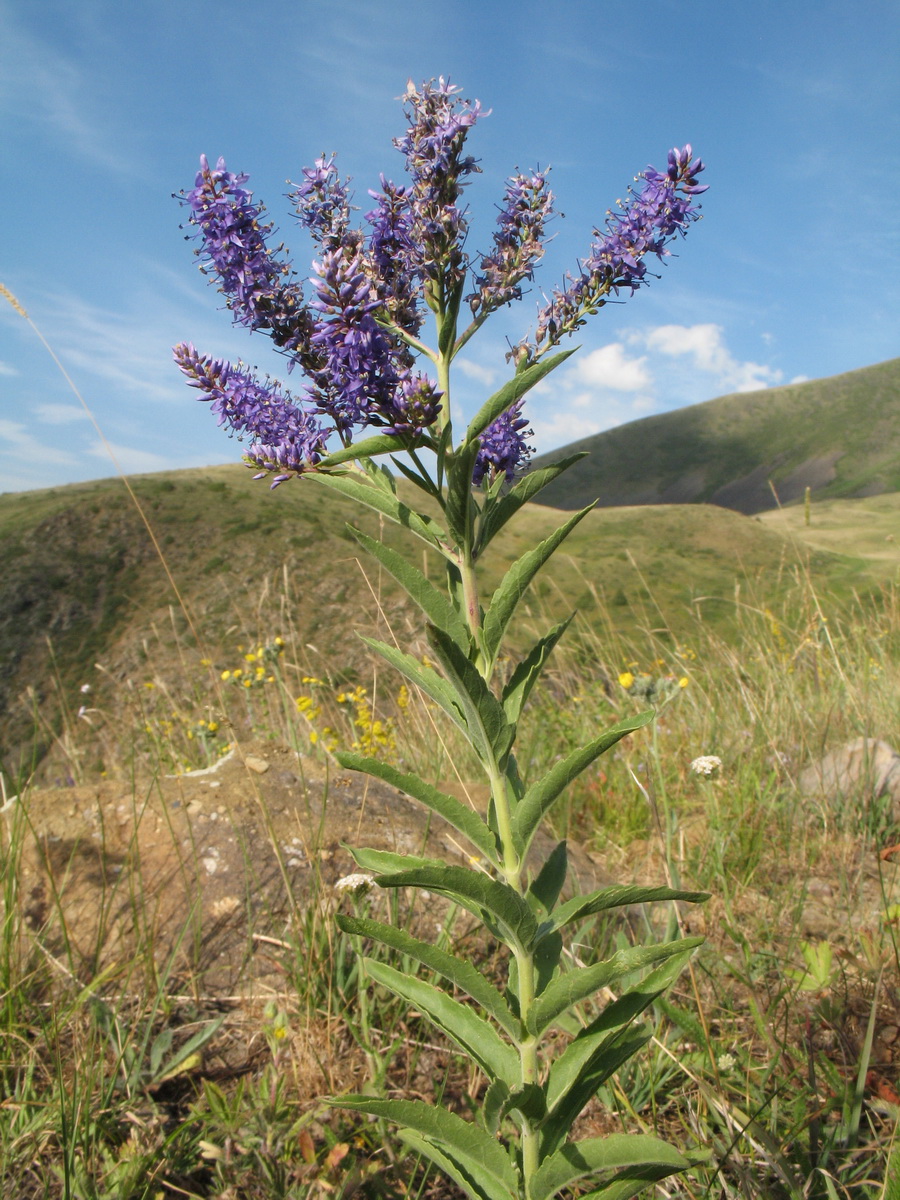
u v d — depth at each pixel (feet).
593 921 9.02
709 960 8.32
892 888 9.98
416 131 4.84
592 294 5.07
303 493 135.64
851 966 8.01
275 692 17.11
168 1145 6.12
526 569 4.54
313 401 4.78
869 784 12.16
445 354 5.00
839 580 80.28
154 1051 6.89
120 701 16.48
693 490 519.19
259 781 10.66
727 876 10.34
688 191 4.90
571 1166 4.50
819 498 472.85
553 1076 4.76
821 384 590.96
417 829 10.38
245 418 4.97
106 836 9.52
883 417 530.68
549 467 4.83
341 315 4.45
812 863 11.21
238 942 8.41
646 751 13.67
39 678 95.61
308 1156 5.87
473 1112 6.69
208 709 15.90
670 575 125.49
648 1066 6.97
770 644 20.26
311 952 7.91
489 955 8.64
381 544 4.50
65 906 8.62
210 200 4.66
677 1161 4.36
